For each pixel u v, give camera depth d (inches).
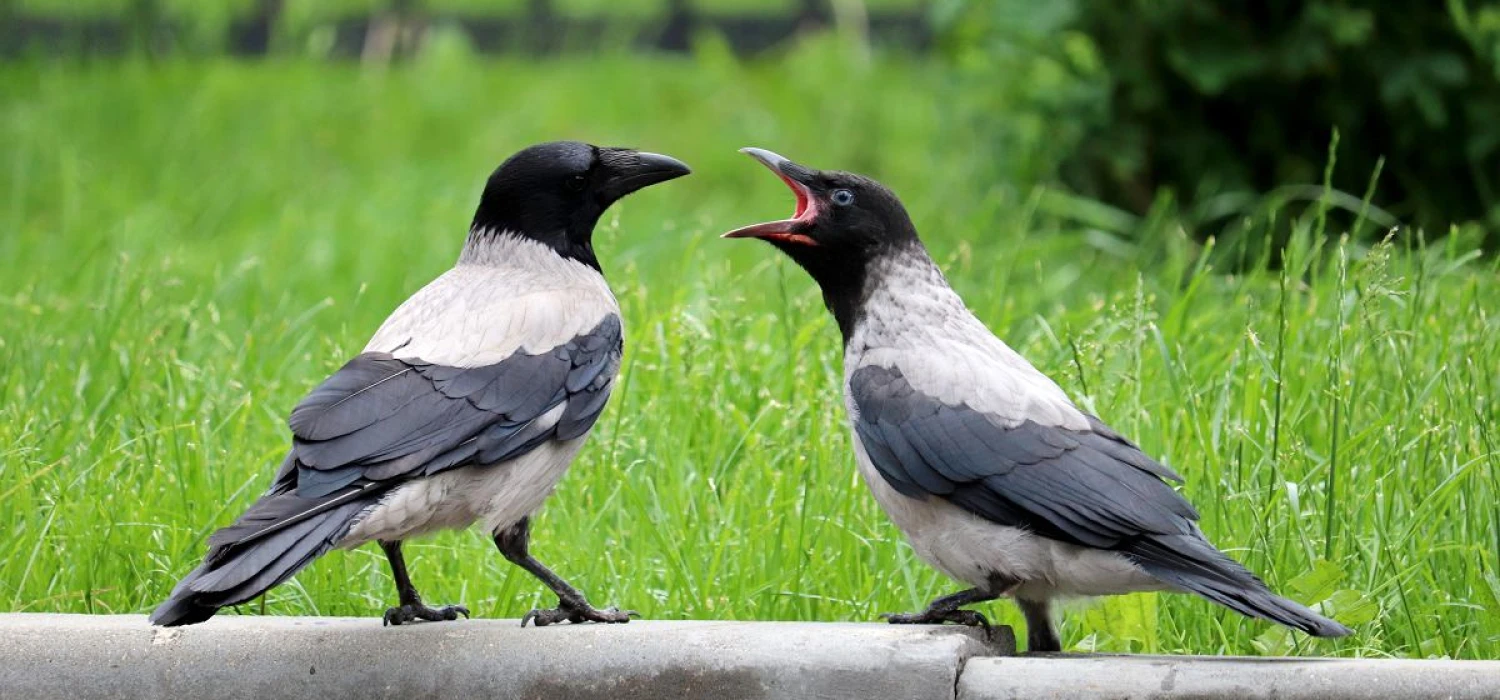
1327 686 245.9
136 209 796.6
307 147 968.3
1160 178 690.2
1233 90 668.1
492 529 301.1
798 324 473.7
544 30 1250.0
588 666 269.7
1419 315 429.7
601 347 318.3
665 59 1204.5
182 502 373.4
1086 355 410.0
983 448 289.6
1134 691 252.2
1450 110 649.0
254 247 705.6
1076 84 690.2
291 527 262.8
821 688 261.9
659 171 347.9
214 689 277.6
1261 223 650.2
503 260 341.1
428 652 275.3
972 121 748.6
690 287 540.4
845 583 353.4
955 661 258.8
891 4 1256.2
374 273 663.1
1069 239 617.3
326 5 1239.5
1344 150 661.9
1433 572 348.5
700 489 389.1
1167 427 393.4
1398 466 359.3
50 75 1084.5
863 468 312.8
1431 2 642.8
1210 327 487.8
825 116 998.4
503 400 295.0
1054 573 288.4
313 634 279.4
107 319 480.7
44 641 281.6
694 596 348.8
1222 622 337.4
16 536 360.5
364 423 279.4
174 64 1144.8
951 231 688.4
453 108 1053.2
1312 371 404.8
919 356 310.3
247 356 474.6
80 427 415.2
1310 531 347.9
